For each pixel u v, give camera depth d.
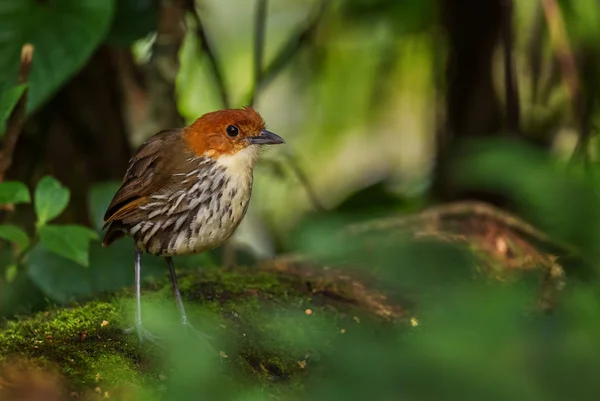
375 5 13.14
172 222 7.23
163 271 9.68
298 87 14.55
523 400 3.35
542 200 4.39
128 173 7.52
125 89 11.65
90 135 11.73
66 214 11.84
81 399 5.41
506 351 3.50
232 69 15.04
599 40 11.39
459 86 13.20
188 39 12.55
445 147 13.34
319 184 15.51
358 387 3.52
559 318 3.98
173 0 10.55
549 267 7.24
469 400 3.38
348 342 3.78
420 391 3.45
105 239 7.72
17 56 9.12
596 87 11.49
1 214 10.77
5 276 9.99
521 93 13.17
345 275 8.09
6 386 5.44
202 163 7.24
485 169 4.51
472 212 9.01
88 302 7.59
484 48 12.99
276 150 14.01
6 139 9.12
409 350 3.57
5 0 9.41
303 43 13.30
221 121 7.29
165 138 7.48
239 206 7.43
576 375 3.45
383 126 15.05
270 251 14.31
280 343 6.79
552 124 12.85
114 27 10.61
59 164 11.74
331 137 15.12
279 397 5.84
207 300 7.63
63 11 9.33
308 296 7.73
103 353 6.12
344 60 14.26
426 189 13.51
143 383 5.69
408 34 13.41
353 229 8.54
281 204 14.63
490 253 8.17
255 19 13.64
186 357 4.38
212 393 4.22
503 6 12.05
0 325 7.78
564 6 11.51
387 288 7.74
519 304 3.71
